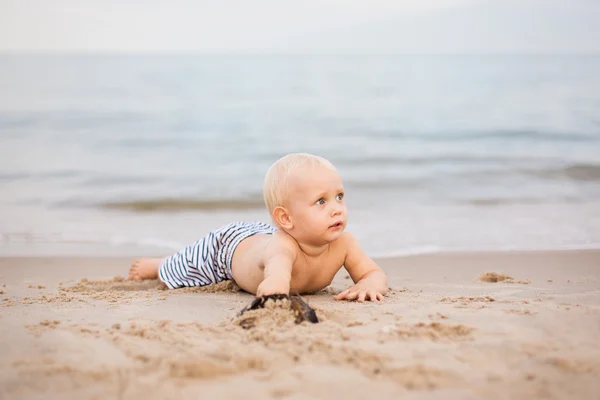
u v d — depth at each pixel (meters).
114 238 6.95
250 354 2.59
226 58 46.06
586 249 6.02
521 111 18.22
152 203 8.85
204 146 13.89
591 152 12.43
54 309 3.55
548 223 7.33
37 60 39.50
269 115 18.31
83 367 2.51
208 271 4.39
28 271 5.32
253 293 4.11
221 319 3.31
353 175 10.84
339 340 2.79
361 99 21.66
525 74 29.75
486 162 11.71
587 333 2.87
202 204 8.83
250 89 24.45
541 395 2.27
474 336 2.85
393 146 13.81
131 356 2.63
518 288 4.21
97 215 8.17
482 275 4.70
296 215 3.71
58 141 14.28
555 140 13.98
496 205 8.43
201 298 3.94
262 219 7.98
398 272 5.12
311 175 3.69
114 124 16.55
